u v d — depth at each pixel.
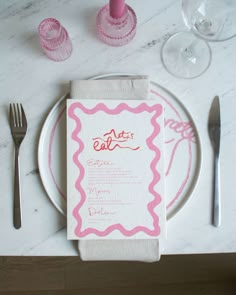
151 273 1.01
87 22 0.62
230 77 0.60
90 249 0.53
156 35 0.62
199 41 0.62
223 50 0.62
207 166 0.57
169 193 0.56
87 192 0.53
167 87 0.60
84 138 0.54
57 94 0.59
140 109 0.55
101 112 0.55
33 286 1.00
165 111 0.58
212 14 0.56
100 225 0.52
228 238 0.55
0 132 0.58
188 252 0.55
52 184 0.56
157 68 0.61
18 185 0.56
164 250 0.55
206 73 0.61
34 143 0.58
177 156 0.57
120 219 0.52
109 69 0.60
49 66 0.60
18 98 0.59
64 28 0.58
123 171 0.53
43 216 0.55
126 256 0.53
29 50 0.61
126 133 0.54
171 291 1.00
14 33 0.61
